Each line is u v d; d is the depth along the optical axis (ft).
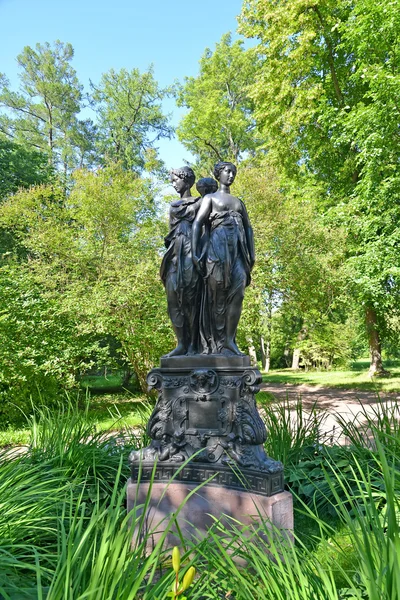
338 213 41.83
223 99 76.69
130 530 6.00
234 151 78.59
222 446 10.89
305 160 56.59
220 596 6.81
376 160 35.68
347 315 73.36
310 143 52.90
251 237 12.12
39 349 31.19
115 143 94.58
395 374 58.39
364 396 39.81
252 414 10.61
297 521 11.30
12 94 95.91
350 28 37.73
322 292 44.45
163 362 11.88
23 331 31.14
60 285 39.24
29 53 95.50
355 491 11.24
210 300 11.69
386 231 39.29
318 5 44.93
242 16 50.75
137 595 6.77
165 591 5.60
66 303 34.12
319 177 56.08
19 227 43.34
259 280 39.14
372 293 40.96
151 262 37.19
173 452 11.27
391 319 57.06
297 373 78.95
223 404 11.07
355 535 5.60
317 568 6.17
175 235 12.06
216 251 11.44
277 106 50.88
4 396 28.99
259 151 80.38
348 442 15.14
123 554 5.50
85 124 100.83
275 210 41.16
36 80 96.53
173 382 11.68
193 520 10.52
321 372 77.87
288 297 44.16
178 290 11.87
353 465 12.25
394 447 10.59
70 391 34.65
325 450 13.71
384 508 8.04
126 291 35.58
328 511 11.30
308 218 43.75
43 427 14.29
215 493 10.53
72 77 99.50
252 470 10.20
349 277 43.62
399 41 34.04
